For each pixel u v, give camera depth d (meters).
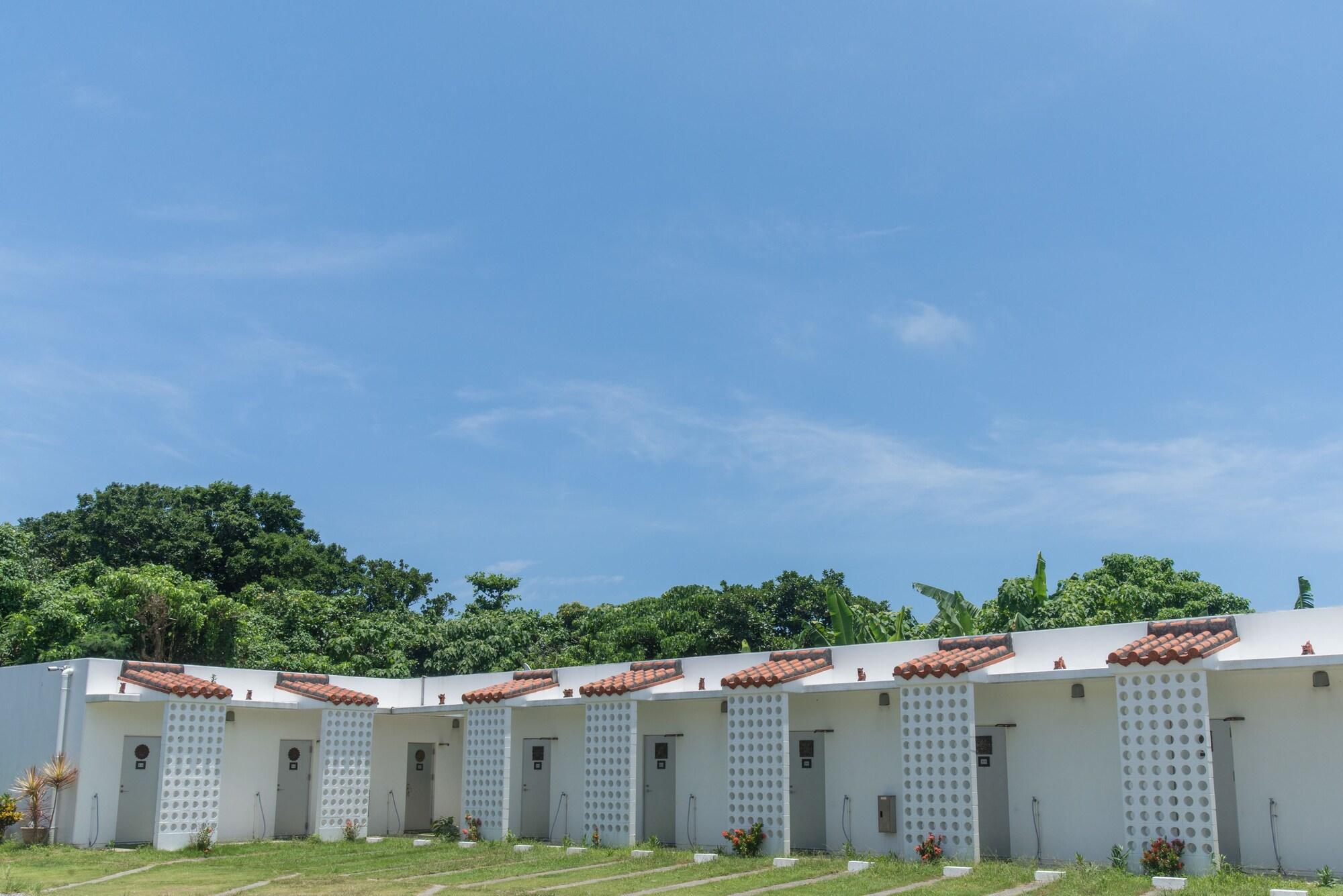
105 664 22.95
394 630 38.25
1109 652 17.17
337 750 24.88
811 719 20.44
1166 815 15.40
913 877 16.39
